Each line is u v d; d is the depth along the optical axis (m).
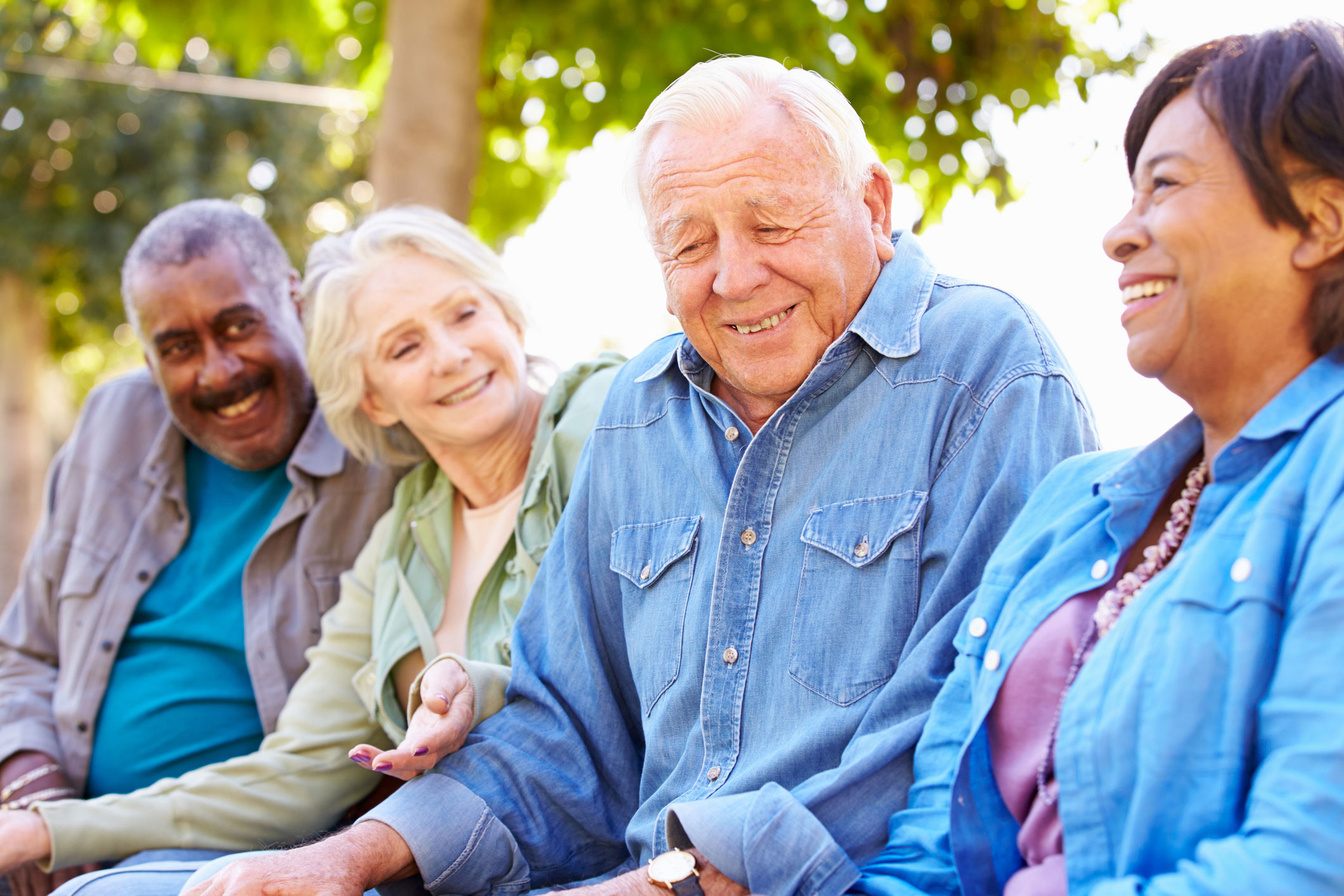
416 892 1.95
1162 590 1.26
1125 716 1.22
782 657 1.77
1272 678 1.14
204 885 1.79
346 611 2.66
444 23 4.30
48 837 2.40
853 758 1.64
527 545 2.44
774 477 1.84
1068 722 1.27
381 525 2.73
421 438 2.65
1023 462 1.67
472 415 2.54
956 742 1.51
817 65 4.85
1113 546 1.41
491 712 2.10
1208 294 1.23
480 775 1.97
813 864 1.55
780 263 1.80
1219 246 1.22
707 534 1.90
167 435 3.05
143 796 2.46
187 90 11.08
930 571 1.70
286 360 2.92
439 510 2.65
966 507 1.69
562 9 5.07
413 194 4.25
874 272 1.88
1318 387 1.21
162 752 2.83
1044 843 1.37
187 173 11.05
